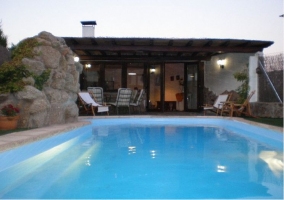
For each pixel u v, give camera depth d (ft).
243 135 23.07
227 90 39.40
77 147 17.81
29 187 10.05
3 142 12.81
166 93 53.98
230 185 10.37
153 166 13.20
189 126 28.22
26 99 20.10
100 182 10.72
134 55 41.24
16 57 22.30
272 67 32.40
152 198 9.04
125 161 14.16
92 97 34.19
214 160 14.40
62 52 25.25
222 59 39.93
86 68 41.73
